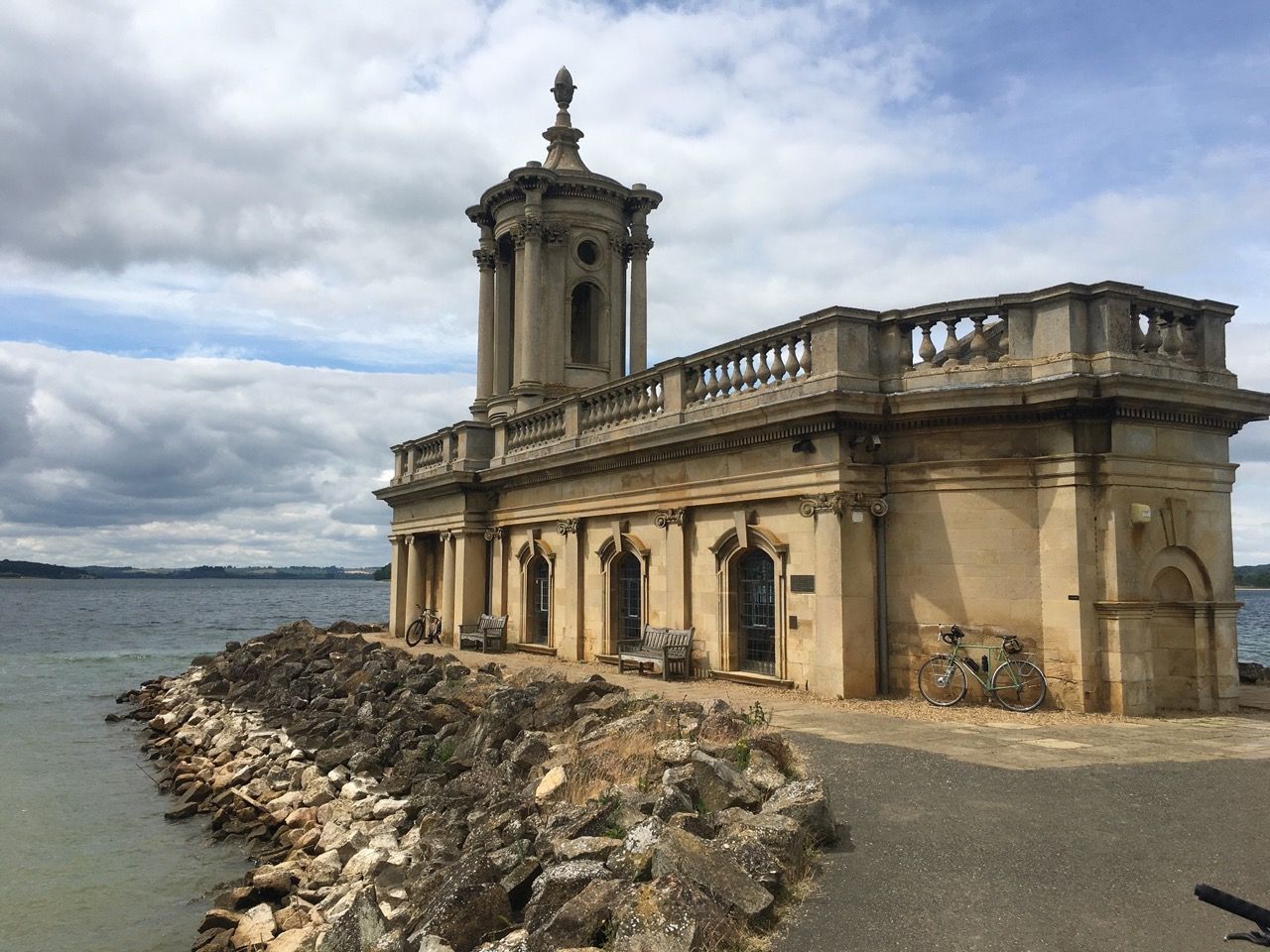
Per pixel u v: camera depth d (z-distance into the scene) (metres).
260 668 32.53
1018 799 9.67
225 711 27.30
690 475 20.59
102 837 16.61
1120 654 15.12
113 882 14.16
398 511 36.88
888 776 10.59
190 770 21.00
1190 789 10.00
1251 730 13.63
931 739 12.71
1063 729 13.53
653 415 22.16
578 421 24.94
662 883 6.92
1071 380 15.15
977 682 15.92
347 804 15.93
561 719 15.59
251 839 16.23
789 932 6.73
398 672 23.80
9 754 24.33
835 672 16.53
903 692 16.67
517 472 27.39
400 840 13.34
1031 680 15.60
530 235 31.88
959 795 9.84
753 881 7.21
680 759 10.21
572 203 32.88
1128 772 10.77
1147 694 15.23
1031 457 15.99
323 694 25.30
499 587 29.34
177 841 16.34
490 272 34.81
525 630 27.89
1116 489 15.42
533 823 10.09
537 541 27.12
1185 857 8.02
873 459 17.05
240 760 20.78
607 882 7.30
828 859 8.09
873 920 6.88
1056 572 15.62
